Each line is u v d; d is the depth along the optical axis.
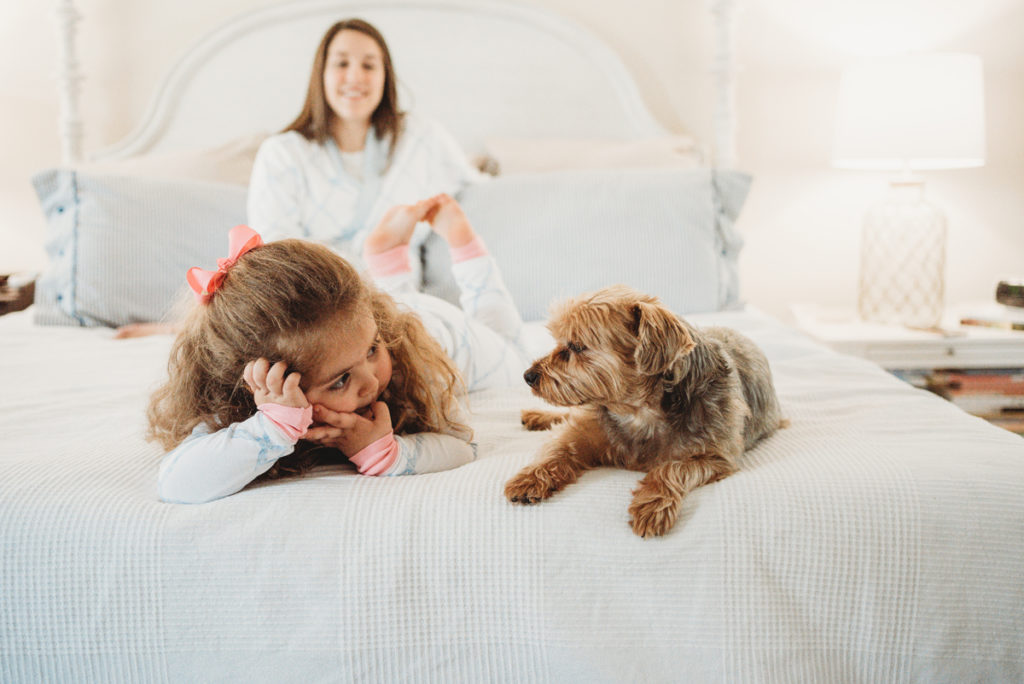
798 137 3.14
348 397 1.14
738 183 2.49
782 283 3.25
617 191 2.42
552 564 0.99
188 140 3.13
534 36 3.09
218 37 3.06
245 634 0.99
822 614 0.99
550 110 3.12
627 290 1.19
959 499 1.02
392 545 0.99
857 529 1.00
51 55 3.16
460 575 0.99
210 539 1.00
